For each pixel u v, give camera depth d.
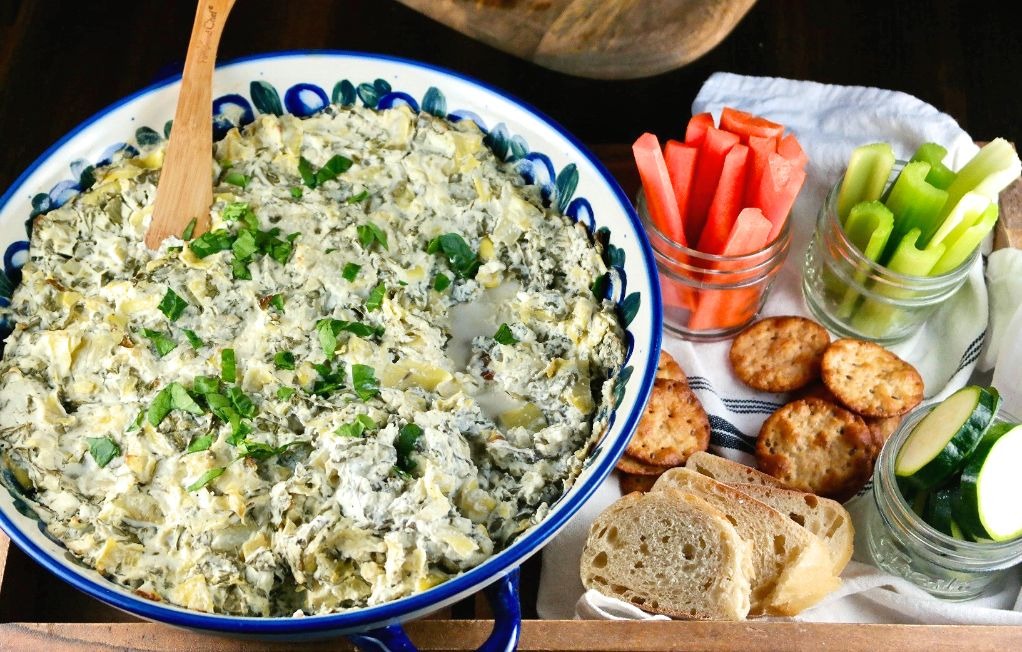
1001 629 0.80
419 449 0.77
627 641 0.80
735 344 0.92
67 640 0.81
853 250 0.89
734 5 0.86
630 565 0.85
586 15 0.86
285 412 0.78
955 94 1.05
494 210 0.85
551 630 0.80
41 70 1.04
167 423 0.78
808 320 0.92
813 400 0.90
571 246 0.84
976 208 0.85
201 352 0.80
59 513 0.77
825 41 1.06
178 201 0.83
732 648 0.80
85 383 0.79
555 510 0.74
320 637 0.74
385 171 0.86
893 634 0.80
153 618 0.73
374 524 0.75
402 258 0.83
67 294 0.82
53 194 0.84
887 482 0.84
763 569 0.85
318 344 0.80
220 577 0.75
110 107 0.85
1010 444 0.82
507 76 1.05
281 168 0.86
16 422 0.78
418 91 0.87
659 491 0.85
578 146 0.84
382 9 1.06
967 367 0.90
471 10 0.87
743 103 0.98
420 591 0.74
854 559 0.88
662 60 0.87
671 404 0.90
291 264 0.82
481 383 0.81
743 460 0.91
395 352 0.81
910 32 1.07
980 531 0.81
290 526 0.75
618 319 0.82
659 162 0.86
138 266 0.83
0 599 0.82
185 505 0.76
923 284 0.88
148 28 1.05
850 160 0.91
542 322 0.82
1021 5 1.07
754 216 0.86
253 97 0.88
